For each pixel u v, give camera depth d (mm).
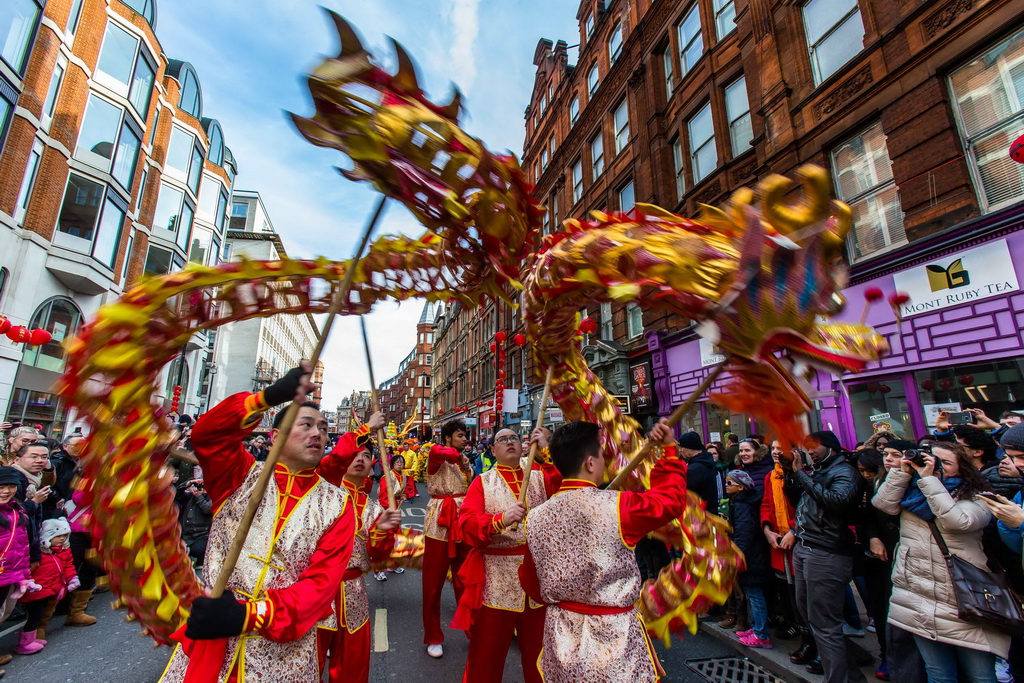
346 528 1887
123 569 1586
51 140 13953
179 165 23531
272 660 1693
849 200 7941
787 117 9047
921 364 6547
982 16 6238
